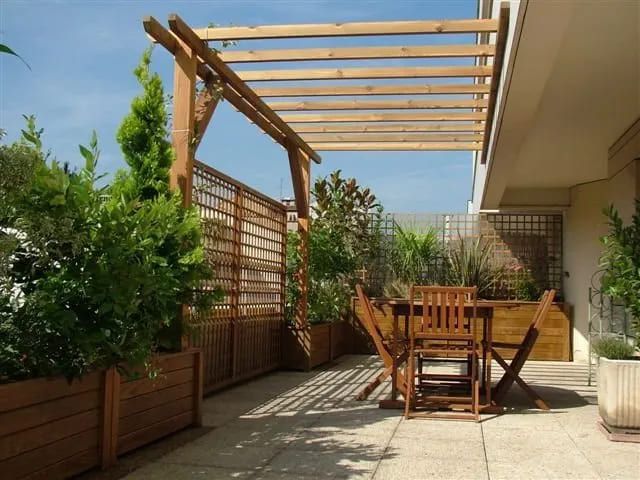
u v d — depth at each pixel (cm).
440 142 931
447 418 548
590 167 959
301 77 685
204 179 629
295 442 456
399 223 1254
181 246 456
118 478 362
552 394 711
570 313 1109
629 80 570
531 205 1166
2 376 322
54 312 327
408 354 625
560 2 384
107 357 365
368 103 785
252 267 783
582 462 411
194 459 405
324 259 1046
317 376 834
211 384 668
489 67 658
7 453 302
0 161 276
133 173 485
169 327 474
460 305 566
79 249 338
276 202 870
